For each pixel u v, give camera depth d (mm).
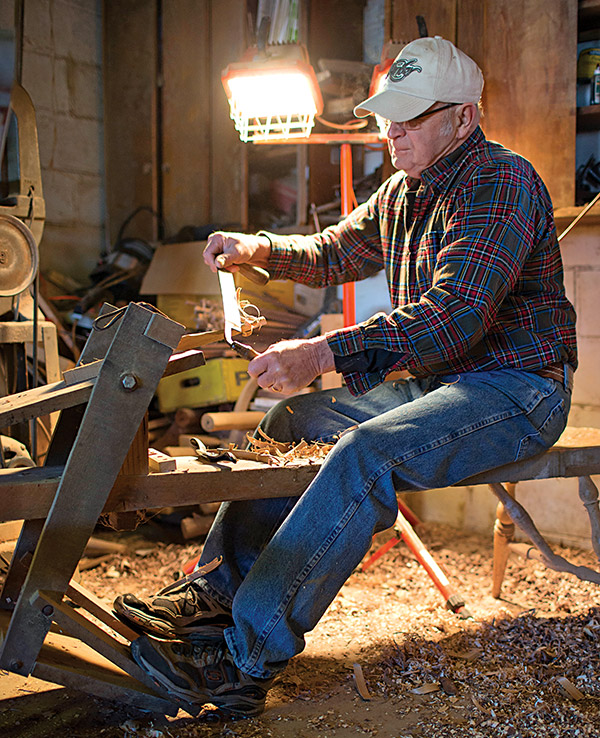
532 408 1575
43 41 3512
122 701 1322
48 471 1337
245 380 3098
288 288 3086
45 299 3186
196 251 3162
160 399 3227
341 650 1752
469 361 1659
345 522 1388
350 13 3115
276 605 1352
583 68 2471
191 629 1447
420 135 1631
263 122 2582
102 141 3820
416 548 2078
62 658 1330
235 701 1386
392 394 1822
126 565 2391
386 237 1891
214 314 2959
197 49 3471
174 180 3633
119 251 3613
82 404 1409
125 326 1244
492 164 1599
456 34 2576
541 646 1738
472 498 2812
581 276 2533
